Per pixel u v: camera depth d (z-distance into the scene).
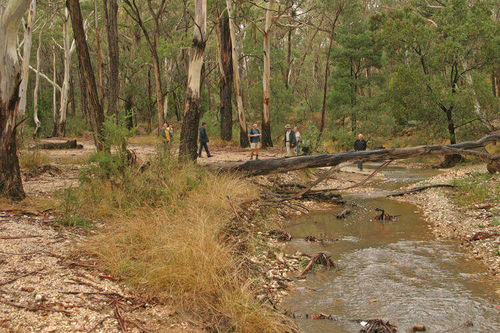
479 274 6.27
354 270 6.61
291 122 39.59
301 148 19.28
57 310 3.93
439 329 4.59
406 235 8.73
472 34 23.12
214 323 4.35
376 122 31.30
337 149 28.31
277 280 6.09
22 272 4.61
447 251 7.48
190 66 12.54
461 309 5.08
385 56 35.56
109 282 4.79
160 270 4.99
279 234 8.73
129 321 4.02
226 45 27.83
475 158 22.19
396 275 6.34
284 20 32.25
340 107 33.94
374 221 10.14
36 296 4.11
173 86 39.44
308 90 48.06
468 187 12.45
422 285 5.90
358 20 33.94
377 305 5.26
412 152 10.30
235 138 29.39
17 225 6.31
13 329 3.52
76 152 20.03
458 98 23.41
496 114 24.80
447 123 24.48
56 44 40.31
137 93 41.75
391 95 26.12
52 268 4.85
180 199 8.67
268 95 25.69
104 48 39.31
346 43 33.66
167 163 9.83
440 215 10.25
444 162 23.47
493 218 9.04
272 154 20.91
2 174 7.74
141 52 37.28
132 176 8.73
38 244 5.57
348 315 4.98
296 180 14.86
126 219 7.09
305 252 7.61
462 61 24.58
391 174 20.06
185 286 4.93
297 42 51.38
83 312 4.01
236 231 8.04
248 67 43.41
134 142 28.55
